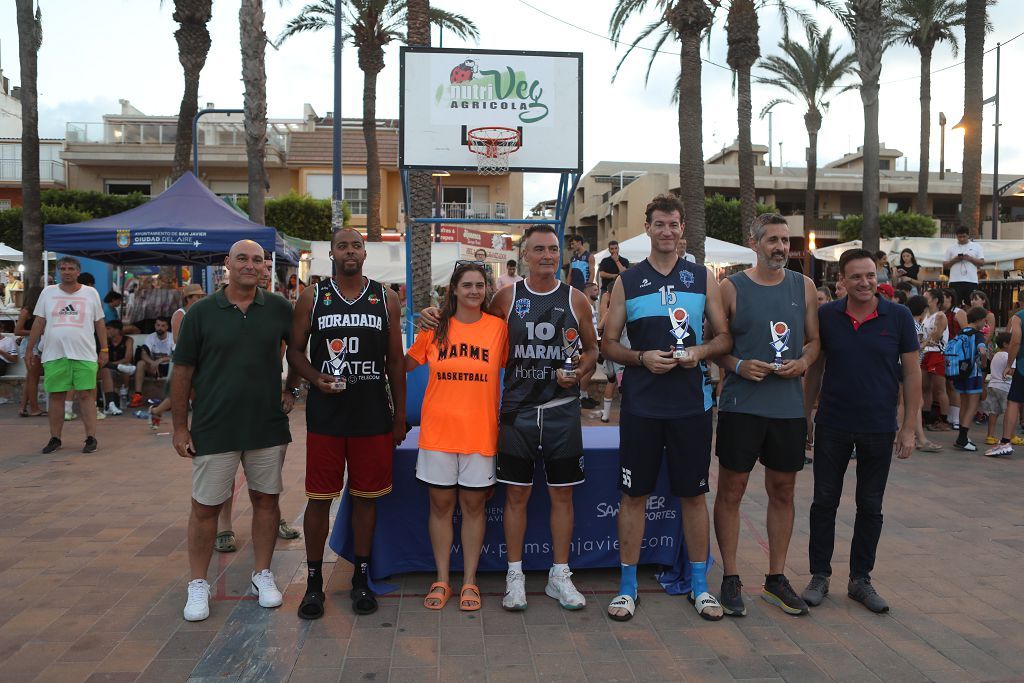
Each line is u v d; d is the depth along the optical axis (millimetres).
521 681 3004
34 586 3928
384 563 4004
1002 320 14148
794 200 40469
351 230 3625
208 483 3523
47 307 7188
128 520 5078
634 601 3703
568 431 3697
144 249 9180
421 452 3766
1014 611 3744
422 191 12727
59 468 6586
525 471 3699
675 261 3711
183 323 3551
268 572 3758
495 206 30234
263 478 3672
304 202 27344
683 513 3775
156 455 7148
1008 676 3086
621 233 43469
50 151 33500
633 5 15922
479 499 3770
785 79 30906
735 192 39562
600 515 4148
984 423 9750
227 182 30578
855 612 3719
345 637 3379
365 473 3654
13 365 10523
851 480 6457
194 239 9141
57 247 8938
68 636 3355
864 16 15133
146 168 30359
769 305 3646
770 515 3801
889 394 3723
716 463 6965
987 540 4855
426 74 6035
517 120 6117
